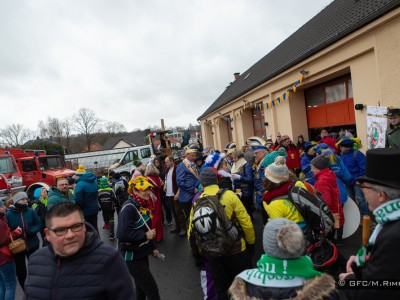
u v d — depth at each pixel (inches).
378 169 62.1
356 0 358.6
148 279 125.6
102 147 2800.2
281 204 113.7
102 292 68.9
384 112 216.7
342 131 349.1
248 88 535.8
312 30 486.3
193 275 178.2
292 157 300.7
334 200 148.8
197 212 114.2
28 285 71.7
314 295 57.1
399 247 52.1
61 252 70.2
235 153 229.5
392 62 246.2
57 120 2763.3
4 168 514.3
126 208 125.0
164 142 436.1
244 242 118.1
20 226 171.9
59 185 217.6
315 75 363.3
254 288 61.6
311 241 110.4
